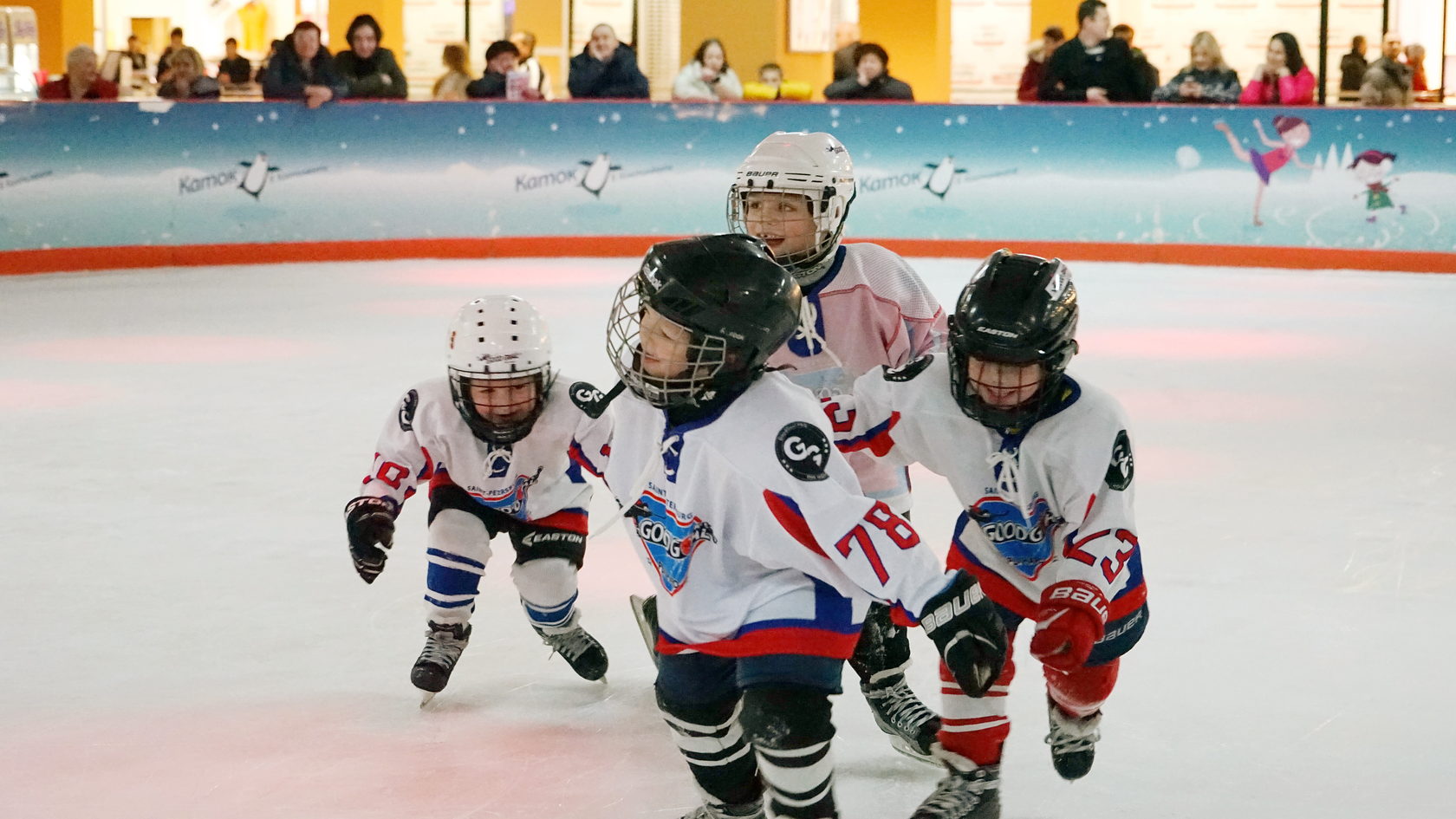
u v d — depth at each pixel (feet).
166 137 56.39
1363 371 37.24
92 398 33.42
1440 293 51.78
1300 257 58.08
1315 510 24.22
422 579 20.58
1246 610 19.17
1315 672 16.99
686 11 80.53
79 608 19.22
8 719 15.52
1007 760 14.62
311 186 59.16
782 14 80.18
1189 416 31.86
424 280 54.65
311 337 42.01
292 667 17.20
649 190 62.03
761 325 10.47
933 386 12.83
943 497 25.30
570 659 16.48
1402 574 20.76
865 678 14.70
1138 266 58.75
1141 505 24.48
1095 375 36.60
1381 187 56.90
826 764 11.06
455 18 83.20
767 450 10.54
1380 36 75.00
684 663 11.59
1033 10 79.61
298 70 58.70
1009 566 13.39
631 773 14.35
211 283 53.31
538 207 61.98
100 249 55.83
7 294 50.03
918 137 60.59
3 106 53.26
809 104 61.00
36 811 13.38
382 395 33.86
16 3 76.28
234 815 13.34
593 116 61.52
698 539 11.09
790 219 14.87
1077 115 59.36
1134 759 14.60
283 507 24.29
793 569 11.00
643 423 11.32
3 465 27.09
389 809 13.50
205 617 18.90
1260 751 14.78
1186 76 59.41
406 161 60.34
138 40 75.15
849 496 10.54
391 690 16.55
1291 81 58.39
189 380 35.50
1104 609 12.05
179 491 25.27
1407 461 27.73
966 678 10.41
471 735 15.28
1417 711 15.85
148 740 15.02
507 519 16.24
